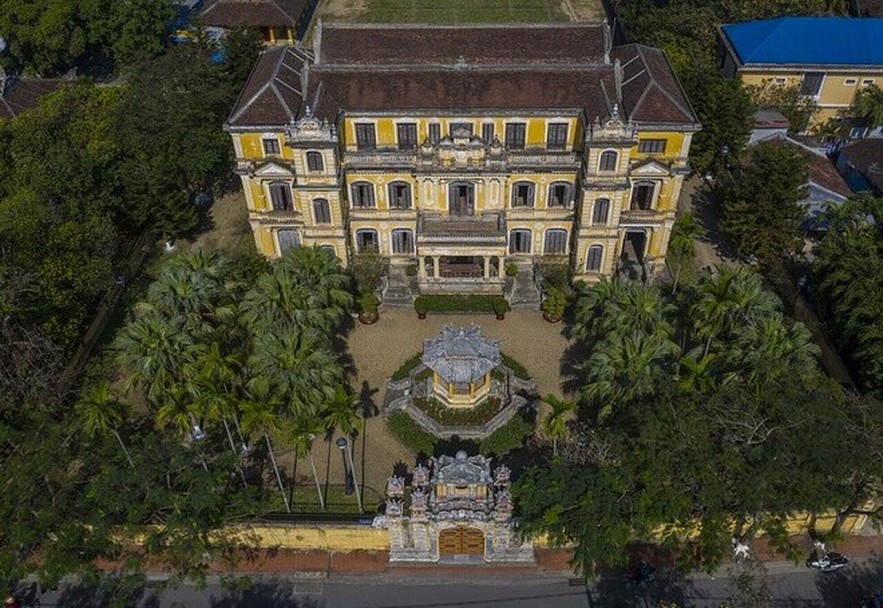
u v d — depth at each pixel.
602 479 50.62
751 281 62.34
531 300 76.62
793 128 96.81
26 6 104.75
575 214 75.25
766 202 73.81
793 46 95.88
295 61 77.31
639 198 75.19
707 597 54.22
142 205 79.00
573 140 73.06
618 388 57.09
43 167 74.81
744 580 50.56
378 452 63.09
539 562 56.41
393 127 72.50
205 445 61.97
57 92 86.12
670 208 74.69
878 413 54.22
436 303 77.12
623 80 74.88
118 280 79.00
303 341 58.19
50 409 61.47
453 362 62.03
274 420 54.94
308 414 56.53
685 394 55.62
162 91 82.31
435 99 71.69
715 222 86.94
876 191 84.56
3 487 51.66
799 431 51.62
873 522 54.34
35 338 62.16
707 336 61.75
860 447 51.06
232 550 57.09
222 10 124.06
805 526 57.12
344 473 61.34
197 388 56.28
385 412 66.06
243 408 53.66
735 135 85.38
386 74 73.12
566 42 75.94
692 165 89.44
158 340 57.56
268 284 63.03
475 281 78.00
